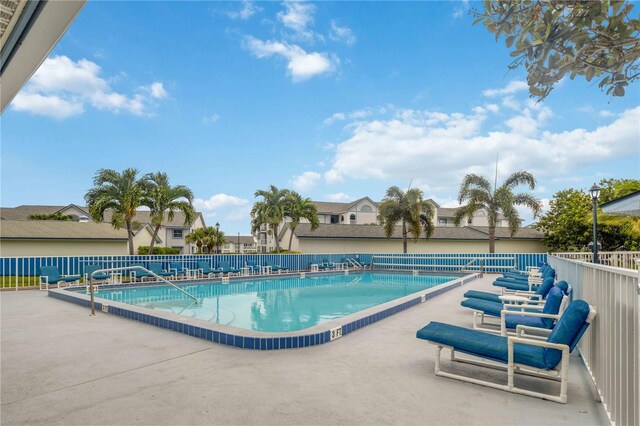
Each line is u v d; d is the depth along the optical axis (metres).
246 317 9.47
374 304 11.51
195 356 4.57
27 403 3.24
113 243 25.00
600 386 3.30
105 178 19.67
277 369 4.07
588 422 2.91
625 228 16.30
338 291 14.81
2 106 4.27
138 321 6.76
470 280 14.83
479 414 3.03
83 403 3.23
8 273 15.16
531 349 3.52
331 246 30.95
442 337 3.80
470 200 22.47
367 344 5.10
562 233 26.41
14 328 6.20
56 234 23.06
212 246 39.88
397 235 31.20
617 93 2.34
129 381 3.74
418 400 3.28
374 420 2.91
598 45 2.10
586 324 3.28
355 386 3.59
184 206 20.97
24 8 2.67
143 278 15.26
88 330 6.04
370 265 25.30
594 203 12.09
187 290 14.52
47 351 4.81
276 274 19.17
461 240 32.38
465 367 4.12
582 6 2.03
